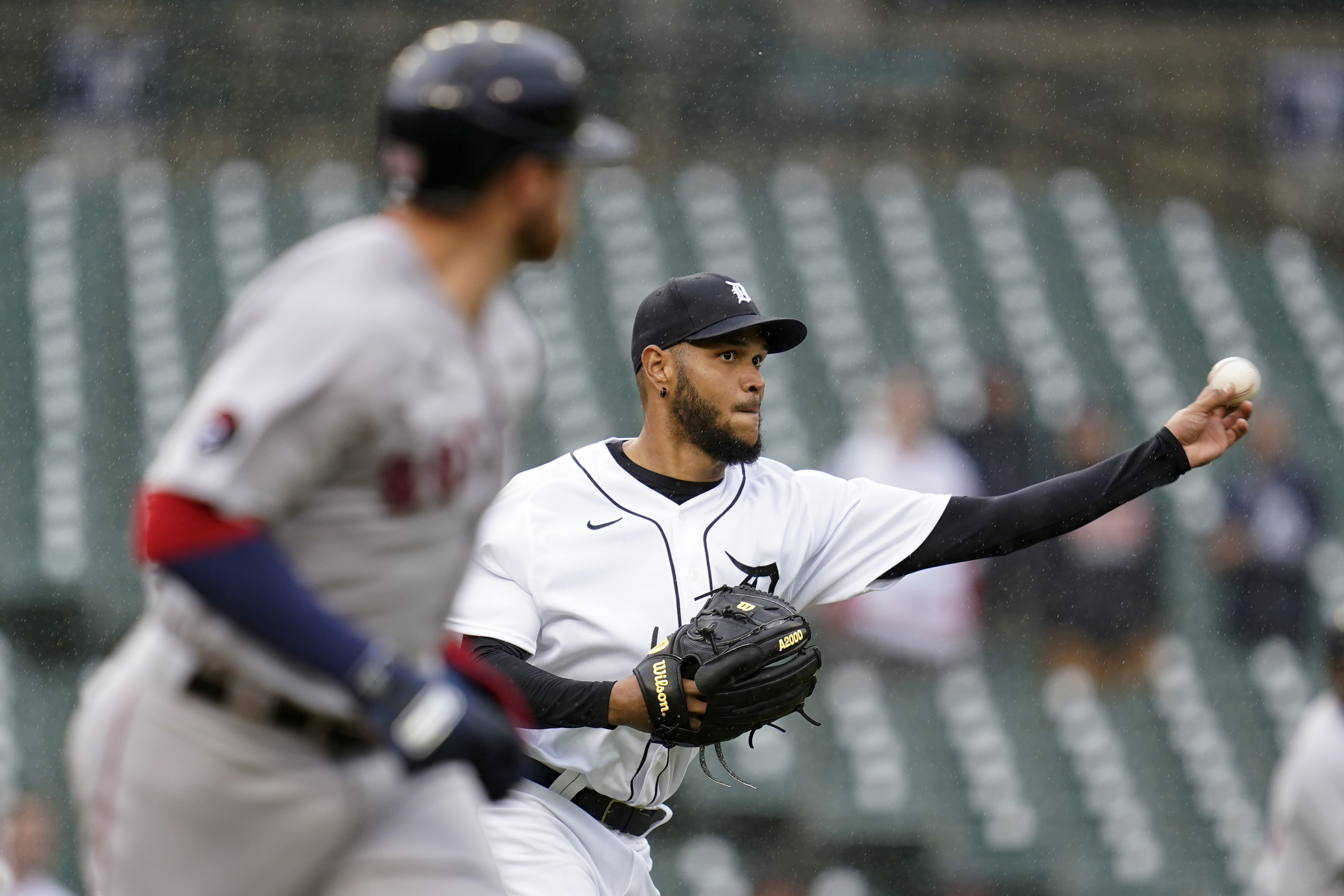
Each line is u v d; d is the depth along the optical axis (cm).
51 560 4325
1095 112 5944
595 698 1095
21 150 5578
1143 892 3691
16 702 3928
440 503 714
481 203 712
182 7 5688
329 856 748
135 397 4850
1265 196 5959
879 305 5294
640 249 5388
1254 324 5444
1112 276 5491
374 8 5775
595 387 4988
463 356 702
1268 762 3925
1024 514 1176
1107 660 3891
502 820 1184
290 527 694
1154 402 5109
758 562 1187
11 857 2797
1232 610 4200
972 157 5881
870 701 3788
